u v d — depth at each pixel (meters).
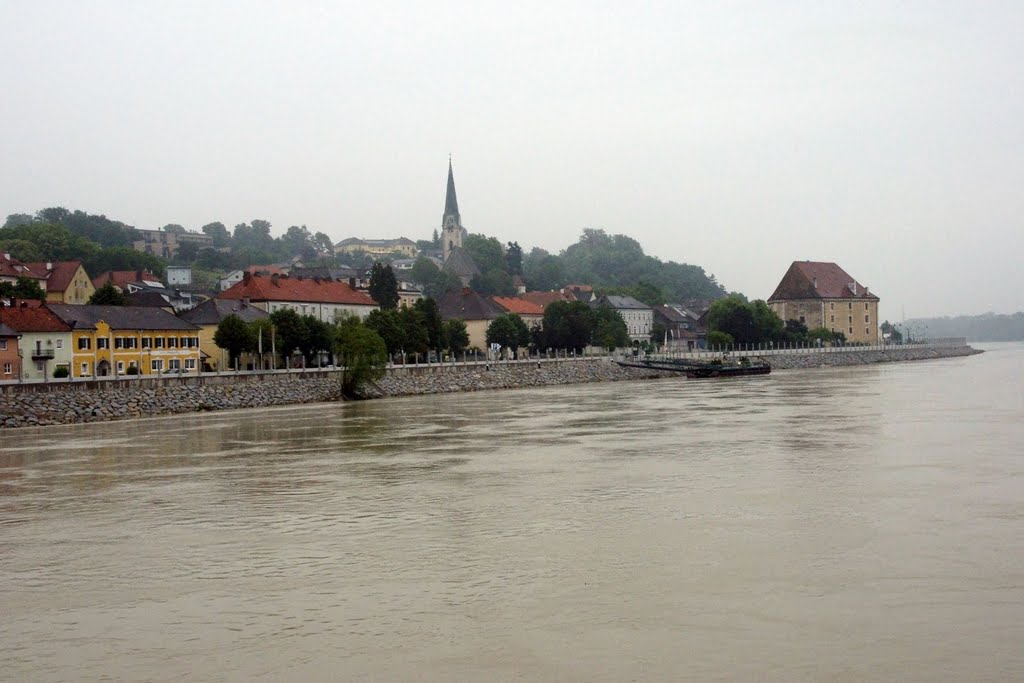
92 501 52.69
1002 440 69.62
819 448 66.81
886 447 66.56
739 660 26.00
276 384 131.88
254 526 45.03
